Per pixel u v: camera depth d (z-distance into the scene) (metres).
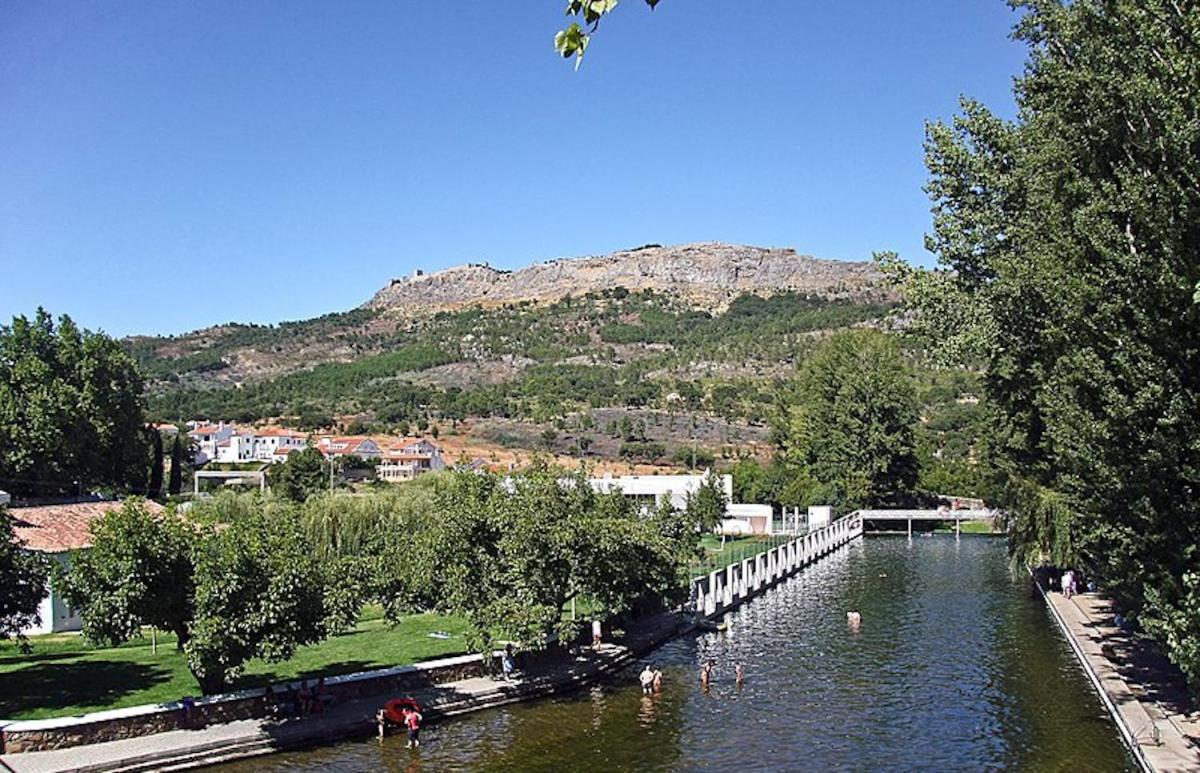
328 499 65.25
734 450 162.75
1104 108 27.55
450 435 185.38
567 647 46.47
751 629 57.06
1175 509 26.98
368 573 41.34
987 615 59.66
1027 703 38.09
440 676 39.59
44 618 49.53
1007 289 36.59
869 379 121.25
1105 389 27.59
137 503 33.97
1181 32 25.12
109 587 31.73
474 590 39.62
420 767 30.72
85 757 28.86
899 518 118.38
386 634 50.50
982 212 45.50
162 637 48.69
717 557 85.81
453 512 40.75
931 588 72.94
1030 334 38.22
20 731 29.19
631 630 53.47
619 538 43.78
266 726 32.88
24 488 76.25
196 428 194.12
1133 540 29.19
